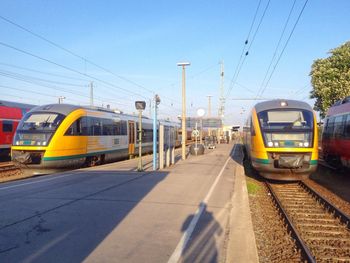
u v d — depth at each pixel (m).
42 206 9.03
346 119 18.16
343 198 13.09
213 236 7.01
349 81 35.78
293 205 11.77
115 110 25.95
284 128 14.39
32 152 17.50
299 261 6.71
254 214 10.29
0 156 24.73
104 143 22.69
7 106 24.89
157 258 5.76
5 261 5.47
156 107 17.92
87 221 7.73
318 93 40.16
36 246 6.16
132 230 7.19
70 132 18.69
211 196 10.91
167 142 19.73
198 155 29.61
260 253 7.10
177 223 7.79
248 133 19.83
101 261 5.55
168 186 12.37
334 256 7.14
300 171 14.11
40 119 18.27
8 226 7.29
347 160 18.09
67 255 5.77
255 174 19.53
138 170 16.67
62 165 18.20
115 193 10.88
